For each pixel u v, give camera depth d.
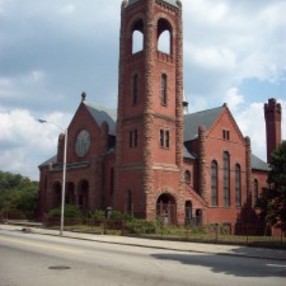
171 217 48.19
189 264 18.61
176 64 52.00
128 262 18.48
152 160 47.09
